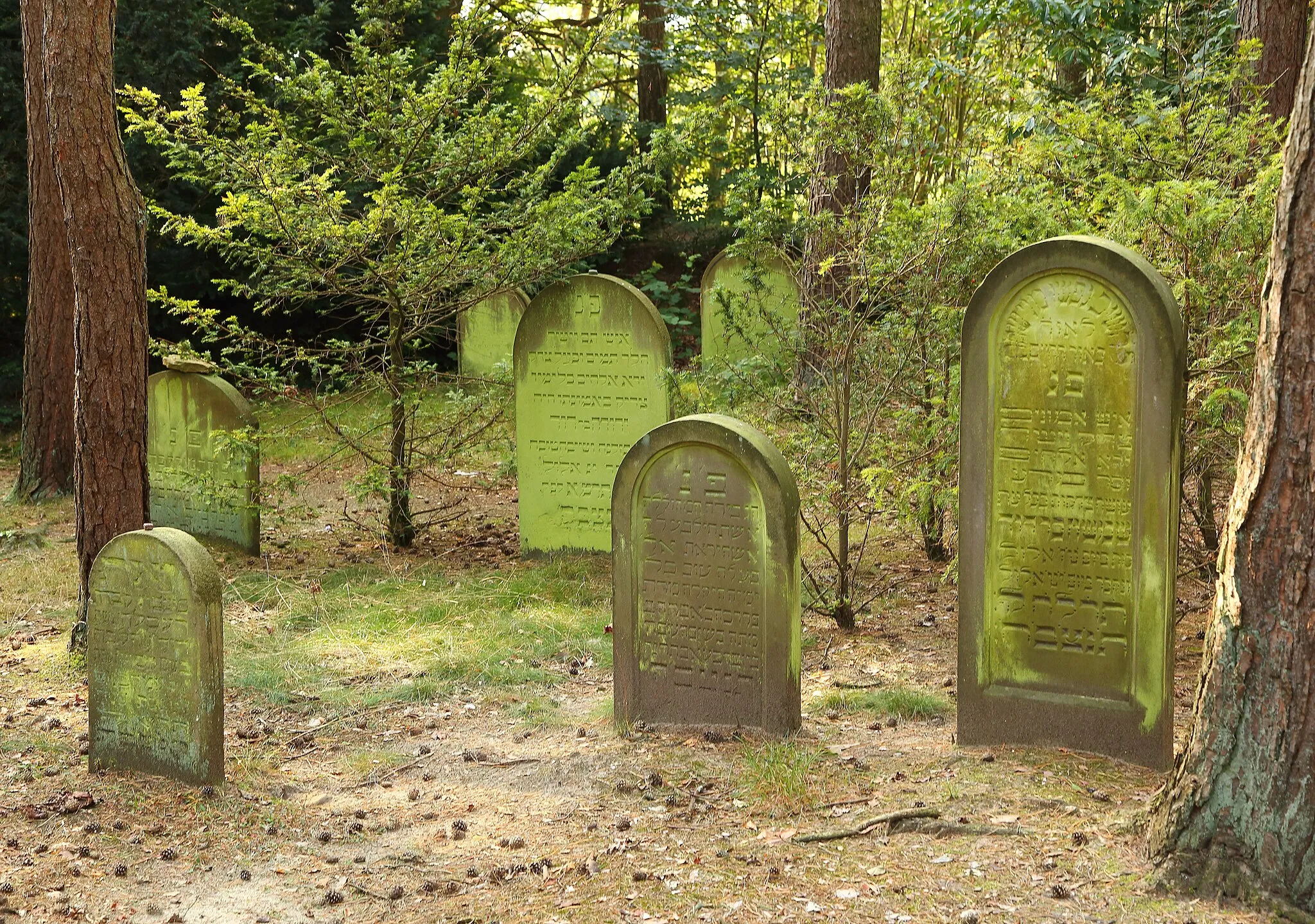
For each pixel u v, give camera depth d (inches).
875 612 321.7
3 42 581.0
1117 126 311.4
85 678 282.8
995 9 545.6
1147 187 261.9
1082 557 217.3
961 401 222.8
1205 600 312.7
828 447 308.2
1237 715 159.2
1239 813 159.8
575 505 379.6
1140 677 213.6
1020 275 215.0
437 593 348.5
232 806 211.0
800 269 338.0
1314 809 153.6
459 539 414.3
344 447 422.3
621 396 368.5
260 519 414.0
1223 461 285.0
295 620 324.8
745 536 232.1
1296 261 149.6
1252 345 249.0
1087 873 170.1
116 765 225.8
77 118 274.8
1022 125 398.0
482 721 257.1
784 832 192.1
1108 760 216.5
